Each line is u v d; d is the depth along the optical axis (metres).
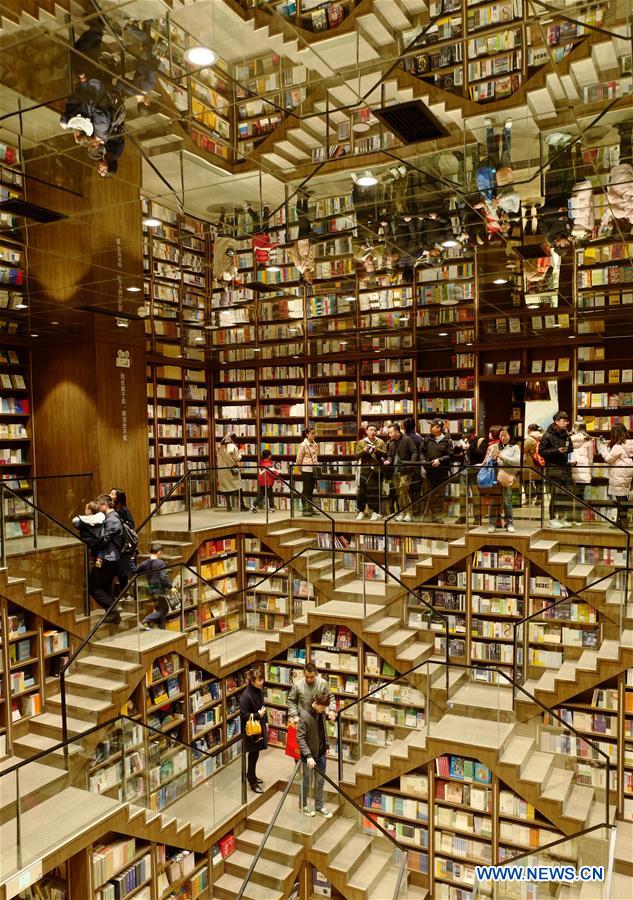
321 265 10.34
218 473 12.23
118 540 9.21
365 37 5.42
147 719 8.86
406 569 10.27
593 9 4.96
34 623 8.44
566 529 9.05
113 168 7.03
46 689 8.47
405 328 12.21
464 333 12.05
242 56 5.54
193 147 7.20
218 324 13.10
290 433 14.54
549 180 7.05
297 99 6.31
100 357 10.97
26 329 10.68
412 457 10.36
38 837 5.79
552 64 5.54
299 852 7.56
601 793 6.91
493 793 7.77
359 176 7.58
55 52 5.27
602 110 5.91
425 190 7.64
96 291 9.68
